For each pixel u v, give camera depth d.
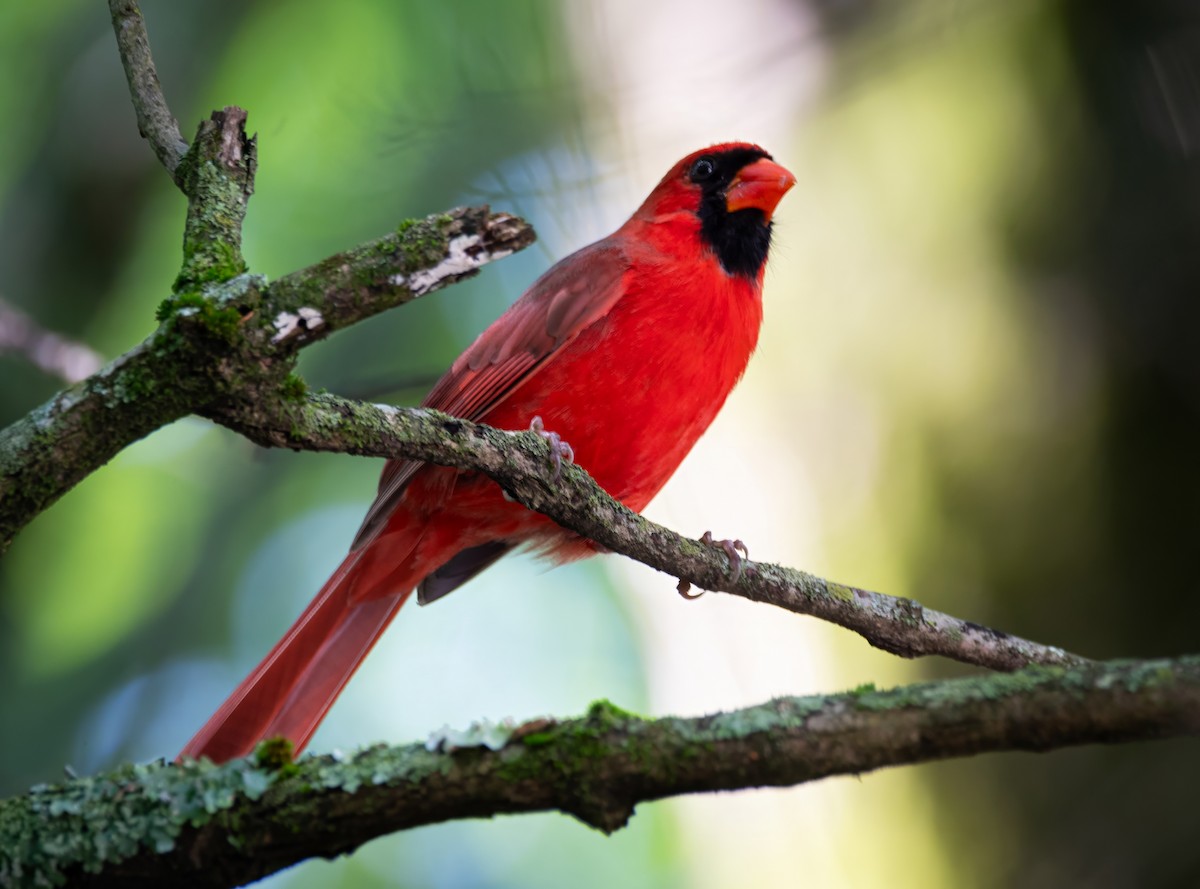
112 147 12.28
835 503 10.59
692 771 4.72
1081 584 9.64
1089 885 8.87
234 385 5.16
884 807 10.00
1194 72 10.08
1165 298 9.84
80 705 12.80
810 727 4.67
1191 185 9.93
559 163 11.88
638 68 12.15
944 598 9.99
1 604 12.48
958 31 11.00
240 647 13.96
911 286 10.68
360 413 5.77
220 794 4.89
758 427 11.02
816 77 11.66
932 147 10.95
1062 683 4.54
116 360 5.15
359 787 4.86
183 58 13.02
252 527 14.25
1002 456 10.04
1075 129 10.41
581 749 4.78
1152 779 8.98
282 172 13.51
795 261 11.13
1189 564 9.45
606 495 6.95
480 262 5.44
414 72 12.95
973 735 4.57
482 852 14.93
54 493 5.14
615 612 16.47
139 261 13.16
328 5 13.20
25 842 4.86
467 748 4.86
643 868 14.80
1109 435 9.77
